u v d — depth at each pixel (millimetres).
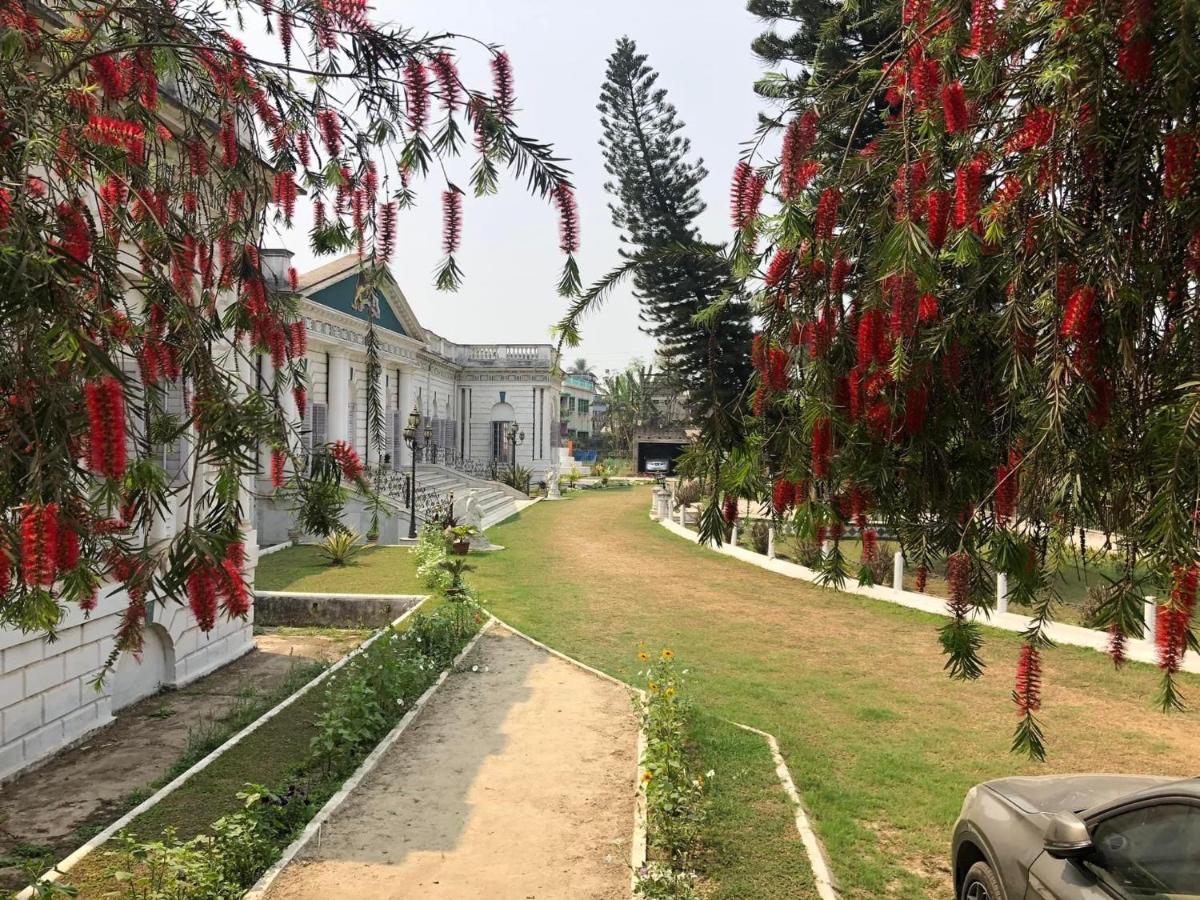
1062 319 1761
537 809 5238
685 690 8000
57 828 5180
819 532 2178
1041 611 2064
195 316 2232
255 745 6344
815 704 7699
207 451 1834
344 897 4141
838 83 2592
